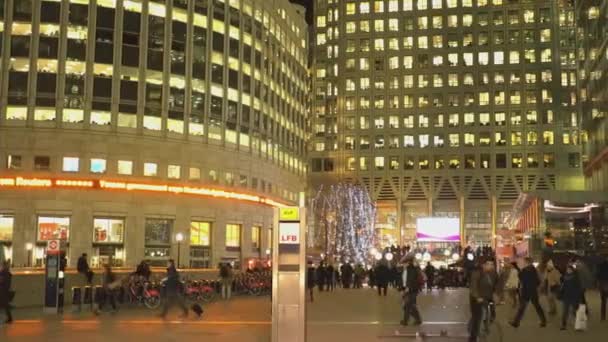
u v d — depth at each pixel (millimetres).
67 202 65938
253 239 82500
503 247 56031
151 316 27625
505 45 131250
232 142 79312
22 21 67375
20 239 64125
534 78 130000
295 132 99375
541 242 50656
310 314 28906
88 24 69188
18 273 32406
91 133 67688
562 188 126938
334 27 138375
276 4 92625
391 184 132375
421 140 132625
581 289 21672
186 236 72062
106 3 70188
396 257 86125
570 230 52719
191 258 72750
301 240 16047
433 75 133375
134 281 33125
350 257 112000
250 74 83375
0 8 67125
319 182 134750
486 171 129625
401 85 134250
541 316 22797
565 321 21953
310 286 39438
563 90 128875
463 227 128875
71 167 66750
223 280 40969
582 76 87125
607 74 68562
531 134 129250
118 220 68438
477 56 132125
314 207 126000
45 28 67750
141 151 70062
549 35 130250
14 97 66125
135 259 68438
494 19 132375
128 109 70062
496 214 128125
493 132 130375
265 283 46562
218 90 78000
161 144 71438
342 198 121562
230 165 78562
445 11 134000
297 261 16016
